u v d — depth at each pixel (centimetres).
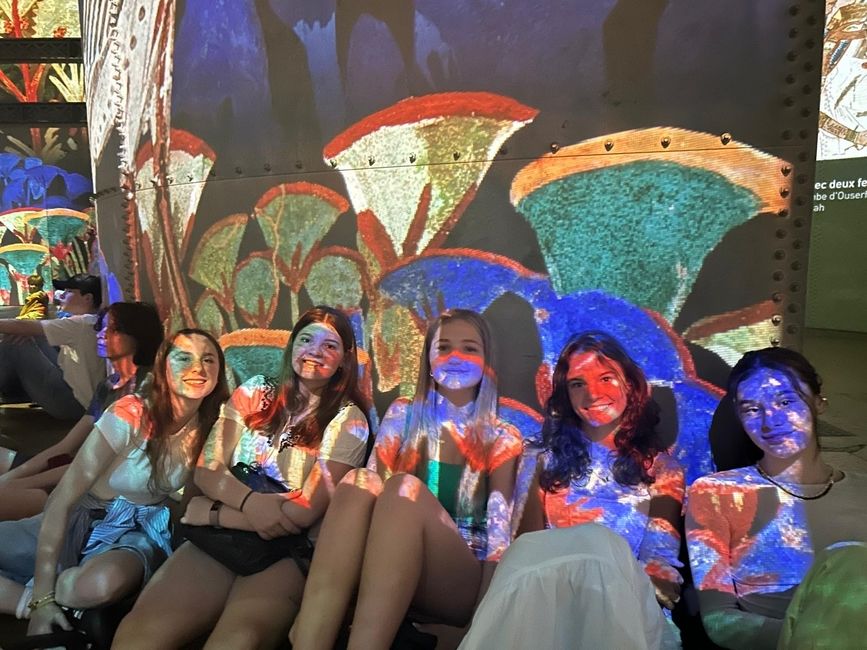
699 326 233
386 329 262
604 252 236
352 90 254
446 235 250
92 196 388
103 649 224
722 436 228
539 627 141
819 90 216
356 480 213
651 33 224
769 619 187
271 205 277
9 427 517
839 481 200
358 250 263
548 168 237
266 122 272
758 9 217
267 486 230
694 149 226
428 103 245
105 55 343
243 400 247
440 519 204
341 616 198
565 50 230
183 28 288
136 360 323
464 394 233
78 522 245
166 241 317
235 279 292
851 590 148
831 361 773
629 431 216
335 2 250
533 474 224
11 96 1046
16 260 1134
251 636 197
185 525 224
